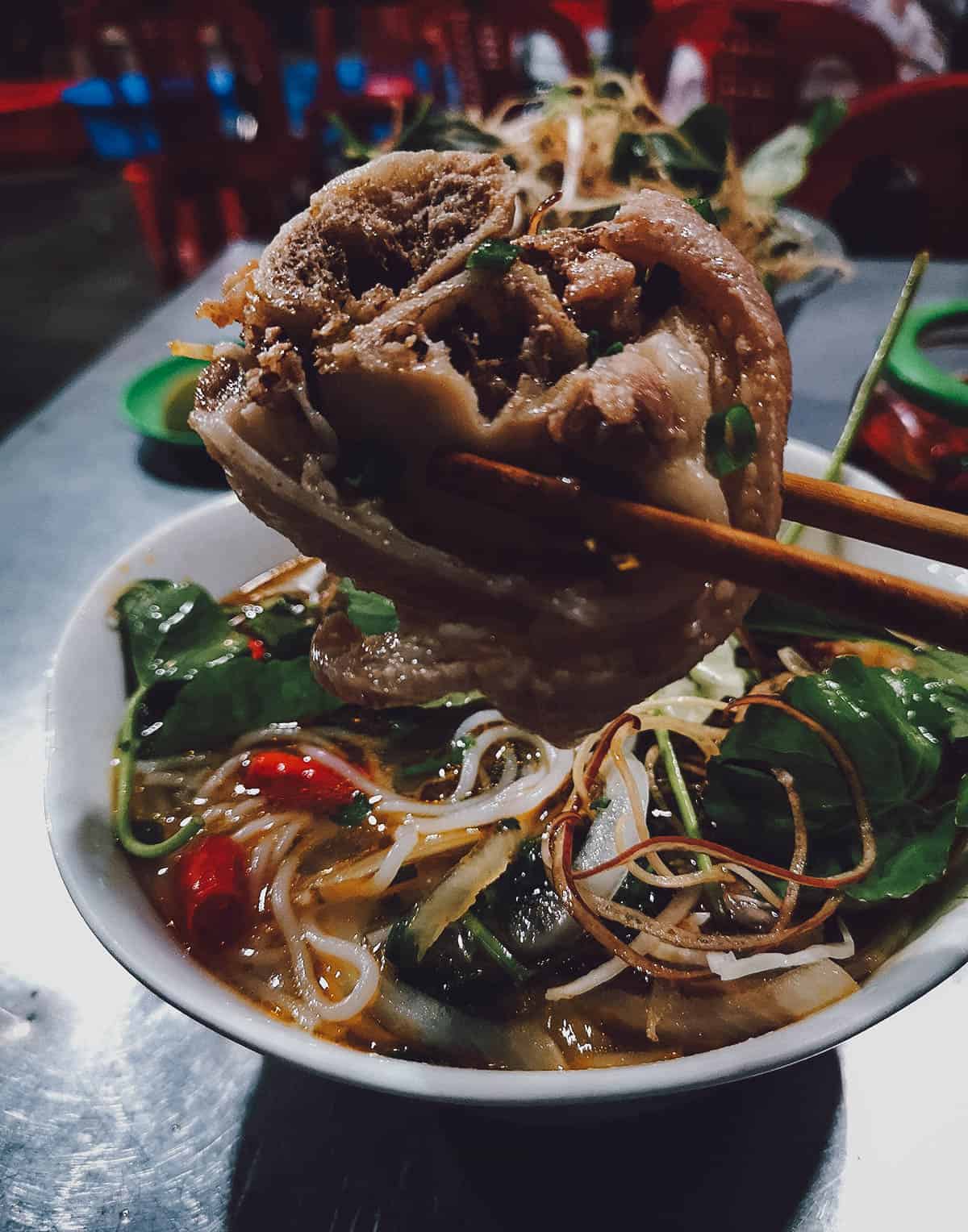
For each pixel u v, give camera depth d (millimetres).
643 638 139
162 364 399
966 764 185
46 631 302
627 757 202
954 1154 169
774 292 324
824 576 124
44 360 791
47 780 179
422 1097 130
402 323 135
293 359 136
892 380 269
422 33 643
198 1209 168
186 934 179
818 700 184
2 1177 173
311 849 198
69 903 220
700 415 134
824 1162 168
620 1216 164
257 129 642
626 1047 164
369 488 138
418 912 178
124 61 766
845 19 560
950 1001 190
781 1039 134
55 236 995
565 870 172
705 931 181
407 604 145
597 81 372
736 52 585
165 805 203
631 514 128
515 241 146
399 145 349
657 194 148
